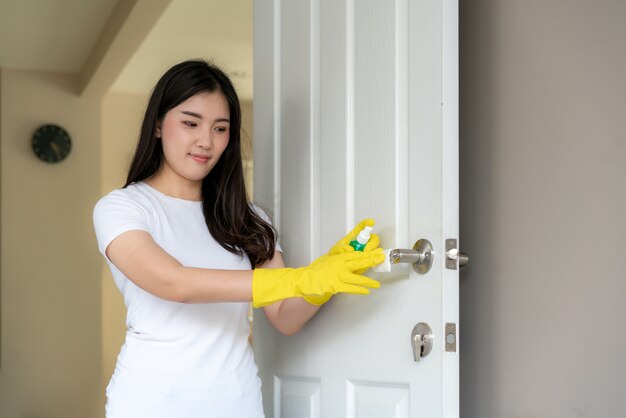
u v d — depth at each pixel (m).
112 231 1.52
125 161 6.10
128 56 4.64
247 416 1.64
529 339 1.65
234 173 1.74
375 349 1.67
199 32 4.56
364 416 1.70
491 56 1.75
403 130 1.64
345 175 1.76
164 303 1.60
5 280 5.74
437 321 1.55
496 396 1.72
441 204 1.55
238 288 1.47
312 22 1.87
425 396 1.57
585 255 1.54
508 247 1.70
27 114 5.85
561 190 1.59
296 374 1.85
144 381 1.57
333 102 1.80
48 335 5.82
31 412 5.72
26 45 5.09
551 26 1.62
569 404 1.57
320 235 1.82
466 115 1.82
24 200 5.81
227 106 1.67
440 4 1.58
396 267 1.63
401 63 1.65
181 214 1.68
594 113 1.54
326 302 1.79
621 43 1.50
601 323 1.51
